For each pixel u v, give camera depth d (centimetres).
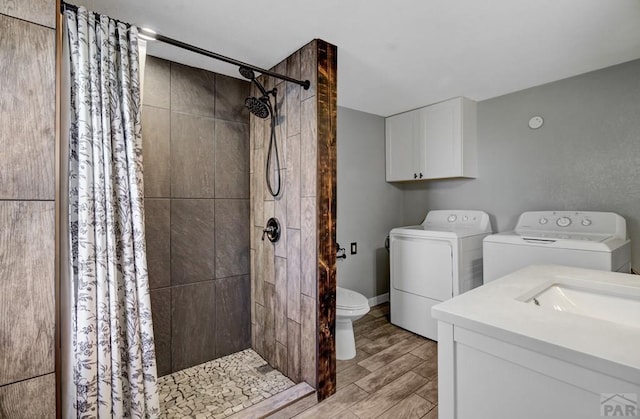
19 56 99
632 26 166
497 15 155
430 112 304
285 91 200
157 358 203
